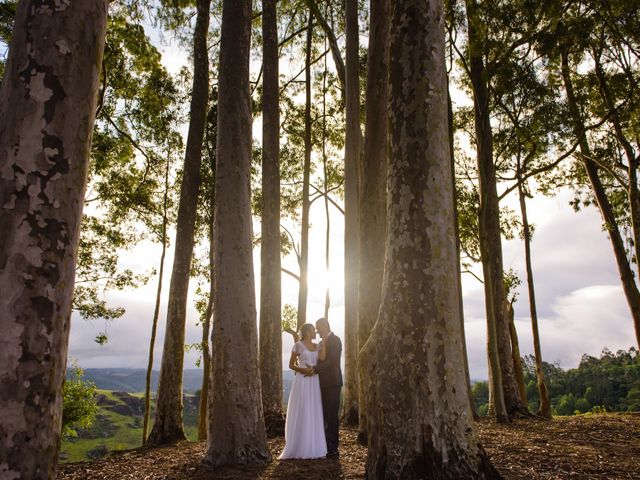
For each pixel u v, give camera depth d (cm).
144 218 1911
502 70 1321
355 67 1320
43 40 266
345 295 1276
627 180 1941
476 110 1489
